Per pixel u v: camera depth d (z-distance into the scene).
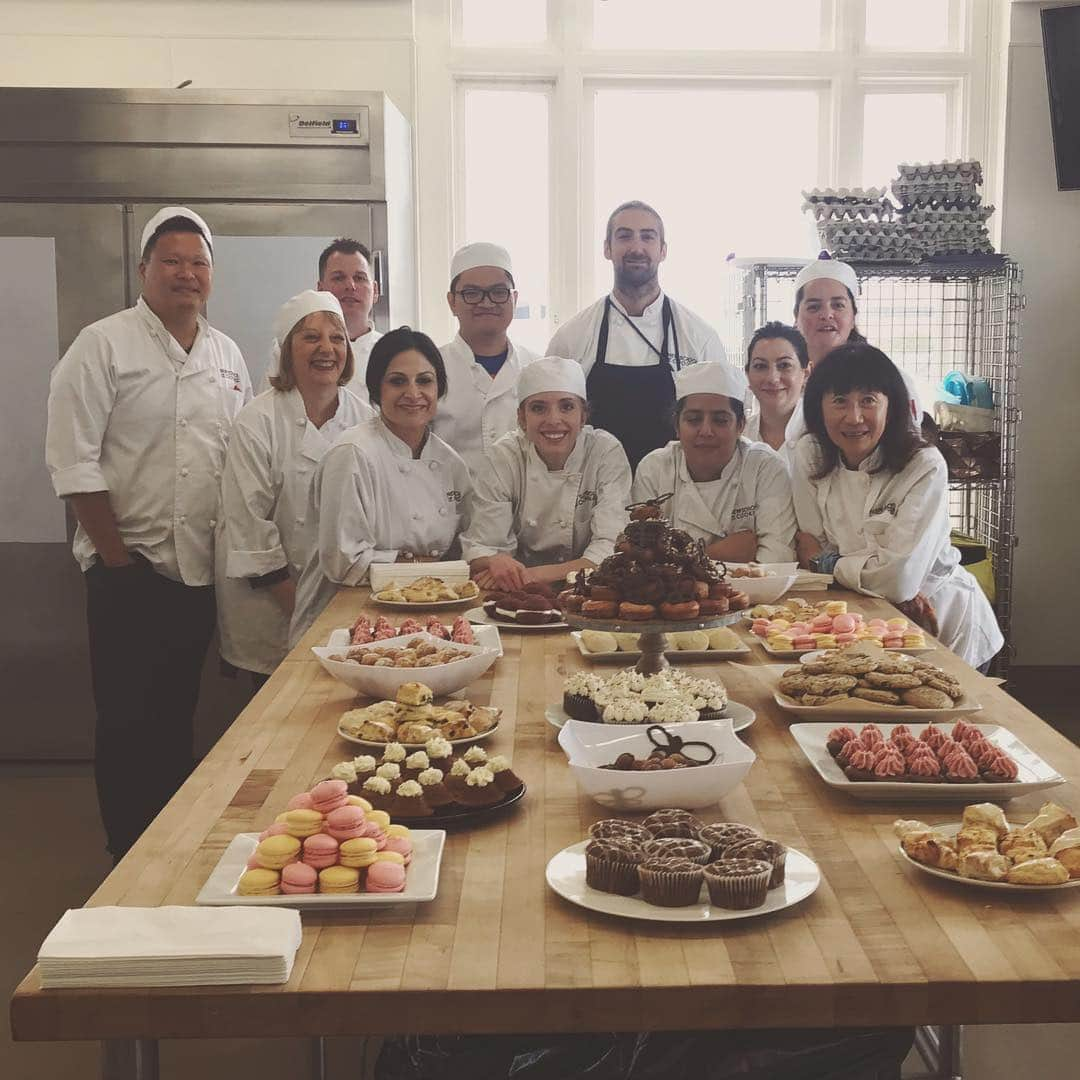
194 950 1.26
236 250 4.62
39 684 4.89
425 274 5.45
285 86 5.23
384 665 2.28
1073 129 5.41
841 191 5.05
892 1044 1.85
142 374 3.75
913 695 2.07
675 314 4.50
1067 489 5.67
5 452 4.72
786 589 3.03
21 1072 2.69
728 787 1.70
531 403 3.45
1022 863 1.45
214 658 4.78
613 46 5.49
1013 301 5.08
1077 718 5.28
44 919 3.50
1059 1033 2.86
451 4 5.37
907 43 5.58
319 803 1.50
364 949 1.33
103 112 4.57
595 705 2.05
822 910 1.42
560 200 5.50
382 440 3.50
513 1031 1.26
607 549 3.43
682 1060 1.80
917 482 3.19
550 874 1.48
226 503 3.72
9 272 4.62
